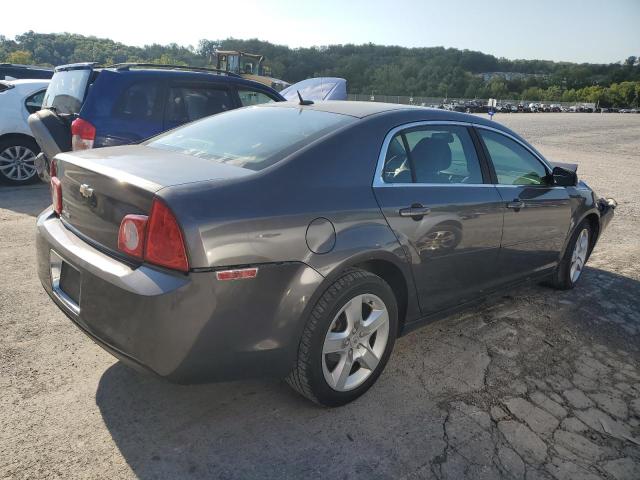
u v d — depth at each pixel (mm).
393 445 2408
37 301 3709
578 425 2676
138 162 2514
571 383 3080
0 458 2172
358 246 2510
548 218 3928
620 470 2367
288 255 2281
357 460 2295
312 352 2418
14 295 3781
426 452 2377
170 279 2041
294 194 2367
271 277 2238
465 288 3326
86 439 2326
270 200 2281
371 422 2568
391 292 2746
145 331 2053
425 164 3035
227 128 3068
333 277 2428
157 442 2334
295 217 2316
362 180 2656
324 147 2588
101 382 2773
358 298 2568
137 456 2238
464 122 3420
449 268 3125
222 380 2281
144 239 2104
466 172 3309
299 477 2176
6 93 7523
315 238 2367
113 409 2551
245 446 2342
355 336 2619
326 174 2529
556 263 4301
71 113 6074
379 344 2768
